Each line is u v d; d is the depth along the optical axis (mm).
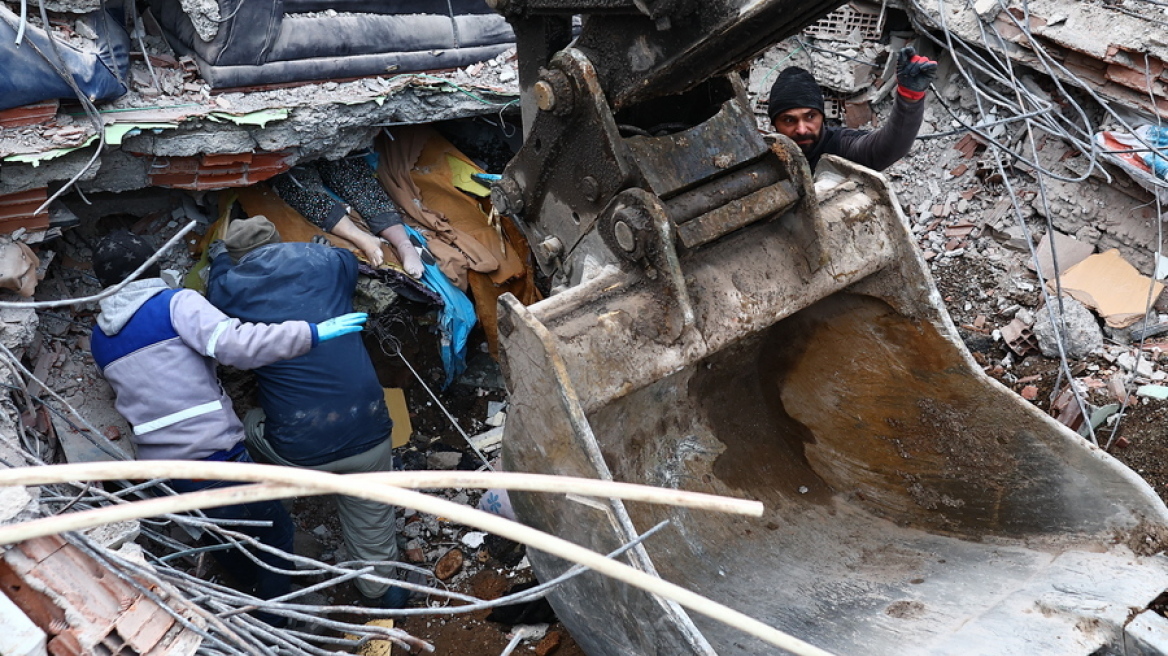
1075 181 3598
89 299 1903
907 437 2809
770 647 2260
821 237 2416
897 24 4832
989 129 4406
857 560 2656
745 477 2889
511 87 3656
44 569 1648
